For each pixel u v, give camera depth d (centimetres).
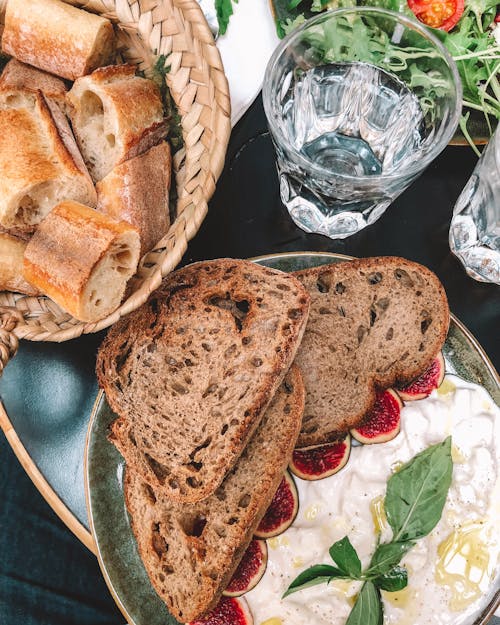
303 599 48
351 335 50
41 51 49
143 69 50
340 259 51
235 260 50
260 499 47
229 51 53
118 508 50
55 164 47
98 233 45
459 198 52
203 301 49
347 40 49
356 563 46
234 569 48
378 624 47
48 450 52
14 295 50
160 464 49
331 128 54
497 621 52
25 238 48
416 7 52
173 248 46
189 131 48
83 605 58
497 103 51
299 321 47
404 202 54
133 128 48
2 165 46
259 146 54
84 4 49
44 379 53
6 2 49
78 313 45
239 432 46
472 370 50
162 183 49
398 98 51
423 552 48
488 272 52
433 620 48
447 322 50
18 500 58
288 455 48
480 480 49
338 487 49
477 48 52
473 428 50
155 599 49
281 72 49
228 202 54
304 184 50
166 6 47
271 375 47
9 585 57
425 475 47
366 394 50
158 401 49
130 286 48
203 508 48
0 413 52
